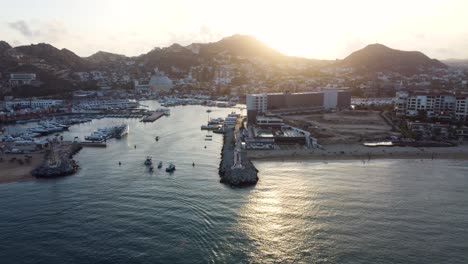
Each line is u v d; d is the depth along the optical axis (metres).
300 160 171.12
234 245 88.19
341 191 125.62
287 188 128.75
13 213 107.12
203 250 86.00
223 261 81.56
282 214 105.62
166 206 111.38
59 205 112.81
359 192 124.69
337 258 82.62
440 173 149.62
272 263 80.75
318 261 81.50
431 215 105.88
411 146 197.50
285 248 86.88
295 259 82.31
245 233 94.06
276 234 93.56
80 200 116.88
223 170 147.00
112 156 178.88
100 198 118.44
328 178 141.25
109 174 146.25
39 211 108.44
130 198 118.25
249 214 105.56
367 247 87.31
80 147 199.12
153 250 85.94
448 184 134.50
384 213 106.88
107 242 89.69
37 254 84.75
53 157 155.62
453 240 91.25
